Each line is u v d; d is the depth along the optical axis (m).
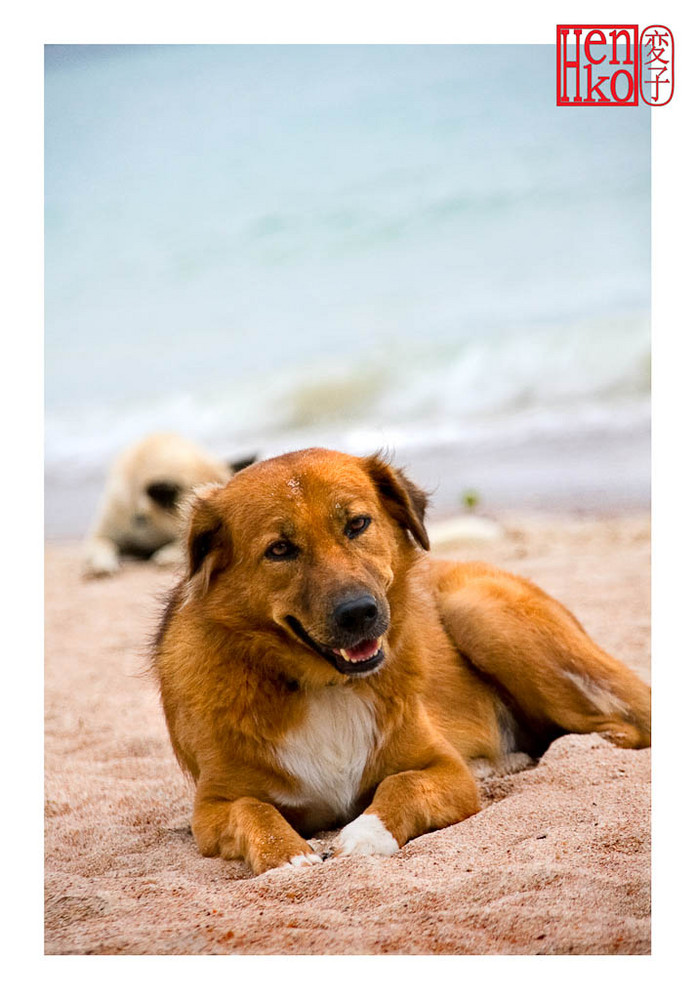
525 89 20.52
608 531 10.58
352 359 18.88
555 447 14.16
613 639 7.40
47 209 21.94
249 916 3.71
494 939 3.53
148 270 21.58
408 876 3.92
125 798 5.38
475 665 5.59
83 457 18.00
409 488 4.89
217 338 20.81
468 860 4.07
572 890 3.74
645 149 19.81
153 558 11.94
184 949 3.61
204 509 4.59
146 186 22.00
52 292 21.95
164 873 4.26
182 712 4.71
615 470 12.80
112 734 6.55
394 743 4.70
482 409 16.77
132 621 9.38
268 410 18.17
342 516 4.44
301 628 4.43
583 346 17.08
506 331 18.09
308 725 4.61
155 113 21.98
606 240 19.55
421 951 3.51
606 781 4.78
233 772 4.59
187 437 17.98
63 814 5.23
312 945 3.55
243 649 4.56
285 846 4.18
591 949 3.48
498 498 12.28
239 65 21.86
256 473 4.62
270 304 21.30
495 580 5.77
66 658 8.39
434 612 5.63
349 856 4.08
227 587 4.56
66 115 21.89
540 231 20.05
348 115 21.72
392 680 4.69
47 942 3.74
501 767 5.46
